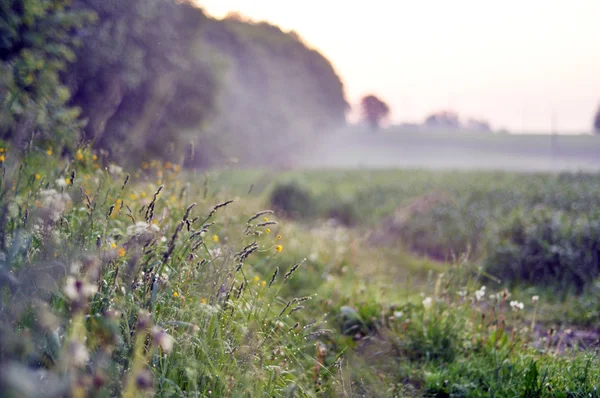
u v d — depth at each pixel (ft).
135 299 9.14
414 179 94.38
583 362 14.76
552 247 30.68
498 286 28.84
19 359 6.46
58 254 8.78
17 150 15.05
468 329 16.96
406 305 18.24
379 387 13.16
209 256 11.52
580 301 25.45
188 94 82.48
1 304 7.07
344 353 14.89
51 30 25.73
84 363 6.73
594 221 33.99
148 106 60.49
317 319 16.01
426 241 41.47
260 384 9.61
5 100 19.21
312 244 29.53
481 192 65.67
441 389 13.82
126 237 10.36
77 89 48.65
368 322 17.48
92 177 16.15
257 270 19.22
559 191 65.05
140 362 7.88
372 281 23.67
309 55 250.37
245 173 84.23
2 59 23.03
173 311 9.48
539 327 21.53
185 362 8.80
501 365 14.30
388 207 60.64
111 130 49.73
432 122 511.81
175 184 18.20
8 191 11.69
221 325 10.12
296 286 20.58
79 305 6.74
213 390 8.80
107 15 52.16
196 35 88.48
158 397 8.03
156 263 9.30
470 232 40.24
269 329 11.53
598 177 93.20
